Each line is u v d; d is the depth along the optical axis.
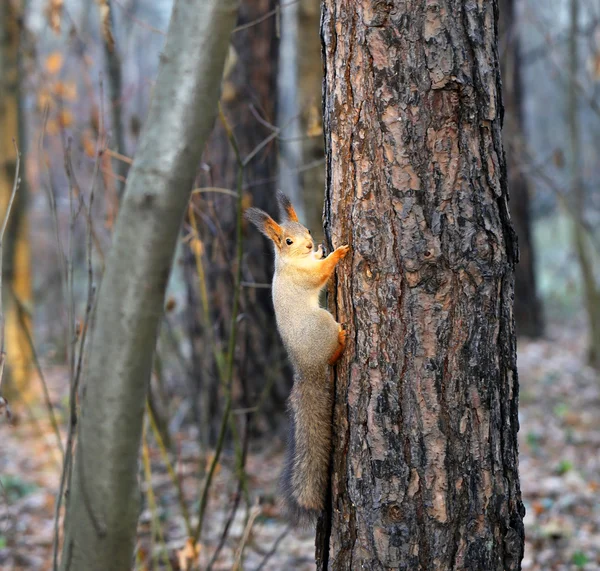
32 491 11.45
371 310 4.93
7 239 15.36
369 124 4.83
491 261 4.83
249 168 11.31
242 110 11.72
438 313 4.79
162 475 11.23
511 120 17.52
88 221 5.46
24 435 14.08
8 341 15.30
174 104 3.70
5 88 15.41
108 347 3.79
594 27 15.92
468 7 4.69
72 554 3.97
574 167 18.83
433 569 4.82
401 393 4.86
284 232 5.77
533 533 9.41
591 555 8.73
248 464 11.88
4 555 9.10
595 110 14.76
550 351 20.77
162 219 3.71
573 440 13.47
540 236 37.72
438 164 4.74
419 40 4.68
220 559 8.81
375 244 4.88
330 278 5.29
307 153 13.41
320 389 5.26
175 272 19.22
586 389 17.11
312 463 5.24
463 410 4.82
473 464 4.84
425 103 4.71
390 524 4.88
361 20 4.78
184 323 14.58
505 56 17.97
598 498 10.53
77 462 3.93
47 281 21.55
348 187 5.00
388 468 4.88
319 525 5.36
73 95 11.34
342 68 4.93
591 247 27.69
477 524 4.85
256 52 11.87
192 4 3.70
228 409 7.26
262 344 12.29
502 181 4.91
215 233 10.02
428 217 4.76
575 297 29.86
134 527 4.00
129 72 21.09
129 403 3.82
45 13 9.12
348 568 5.09
